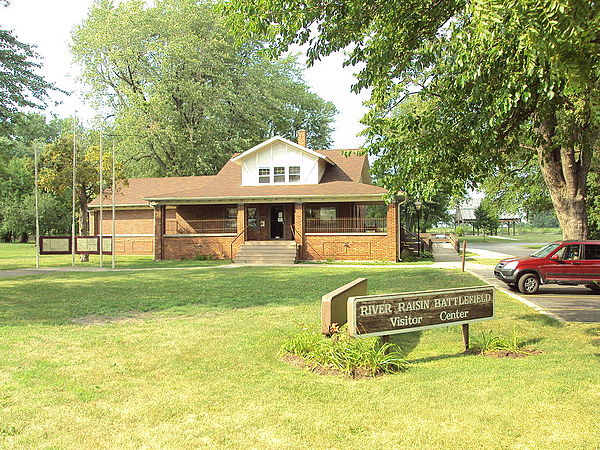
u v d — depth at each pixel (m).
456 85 7.86
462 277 19.38
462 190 9.29
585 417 4.95
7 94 25.94
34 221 57.38
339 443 4.49
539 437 4.53
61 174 30.84
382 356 6.93
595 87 6.57
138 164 46.00
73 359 7.39
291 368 6.97
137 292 15.24
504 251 39.81
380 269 24.00
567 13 5.62
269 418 5.09
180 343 8.41
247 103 46.47
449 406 5.35
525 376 6.34
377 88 10.14
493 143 8.57
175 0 44.72
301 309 11.84
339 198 29.70
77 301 13.38
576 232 15.12
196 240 31.94
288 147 32.88
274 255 29.12
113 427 4.88
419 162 8.63
